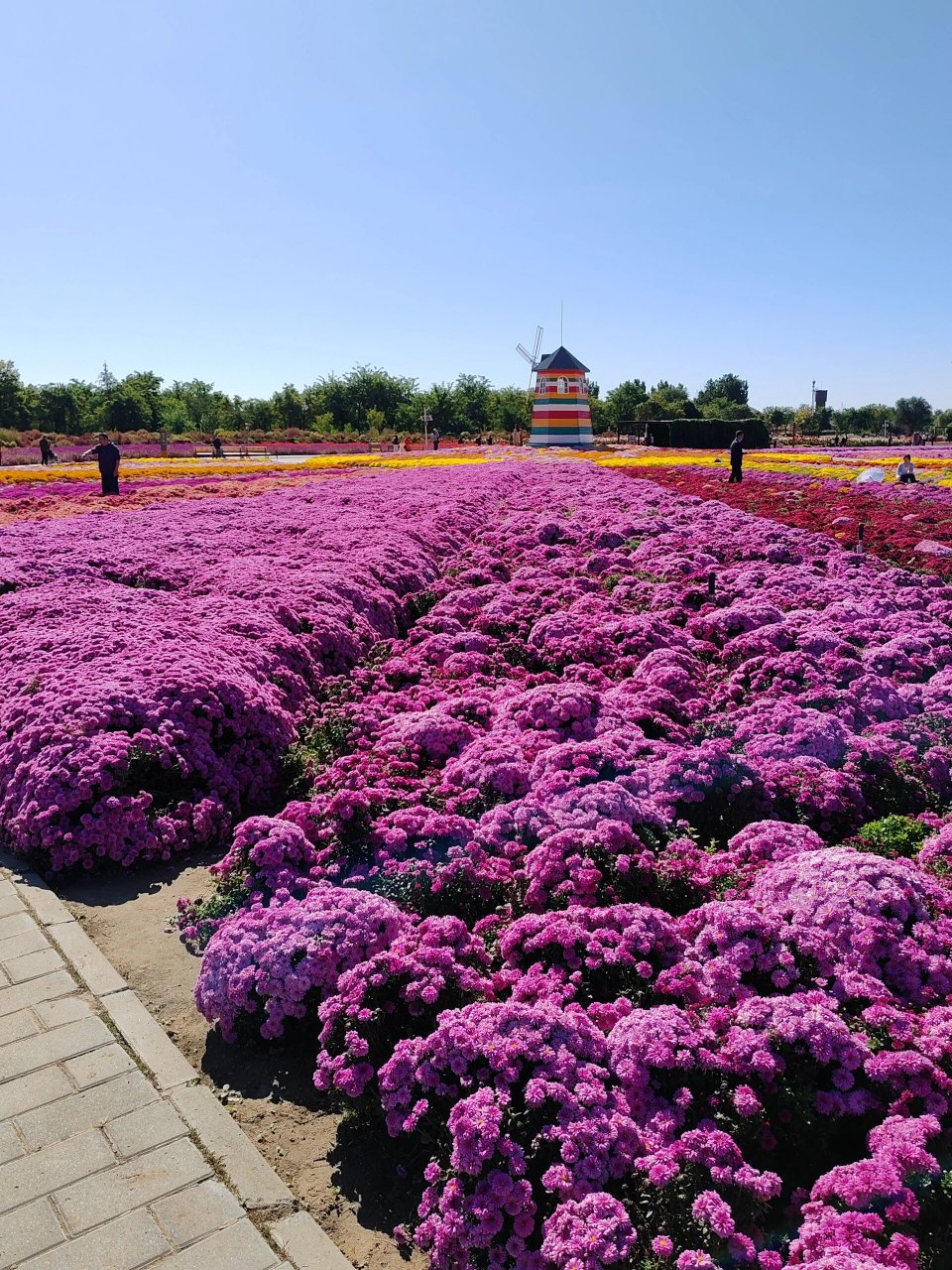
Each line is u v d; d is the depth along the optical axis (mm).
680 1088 4176
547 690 9109
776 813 7594
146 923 6336
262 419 93750
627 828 6363
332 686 10672
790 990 4910
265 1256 3729
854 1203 3619
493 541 19125
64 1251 3691
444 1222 3756
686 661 10883
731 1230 3504
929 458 42625
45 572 13430
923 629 11727
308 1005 5152
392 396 99438
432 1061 4305
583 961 5125
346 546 16375
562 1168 3766
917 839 7184
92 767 7223
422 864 6191
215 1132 4426
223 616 11211
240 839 6488
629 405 104250
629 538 18625
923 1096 4109
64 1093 4555
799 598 13555
